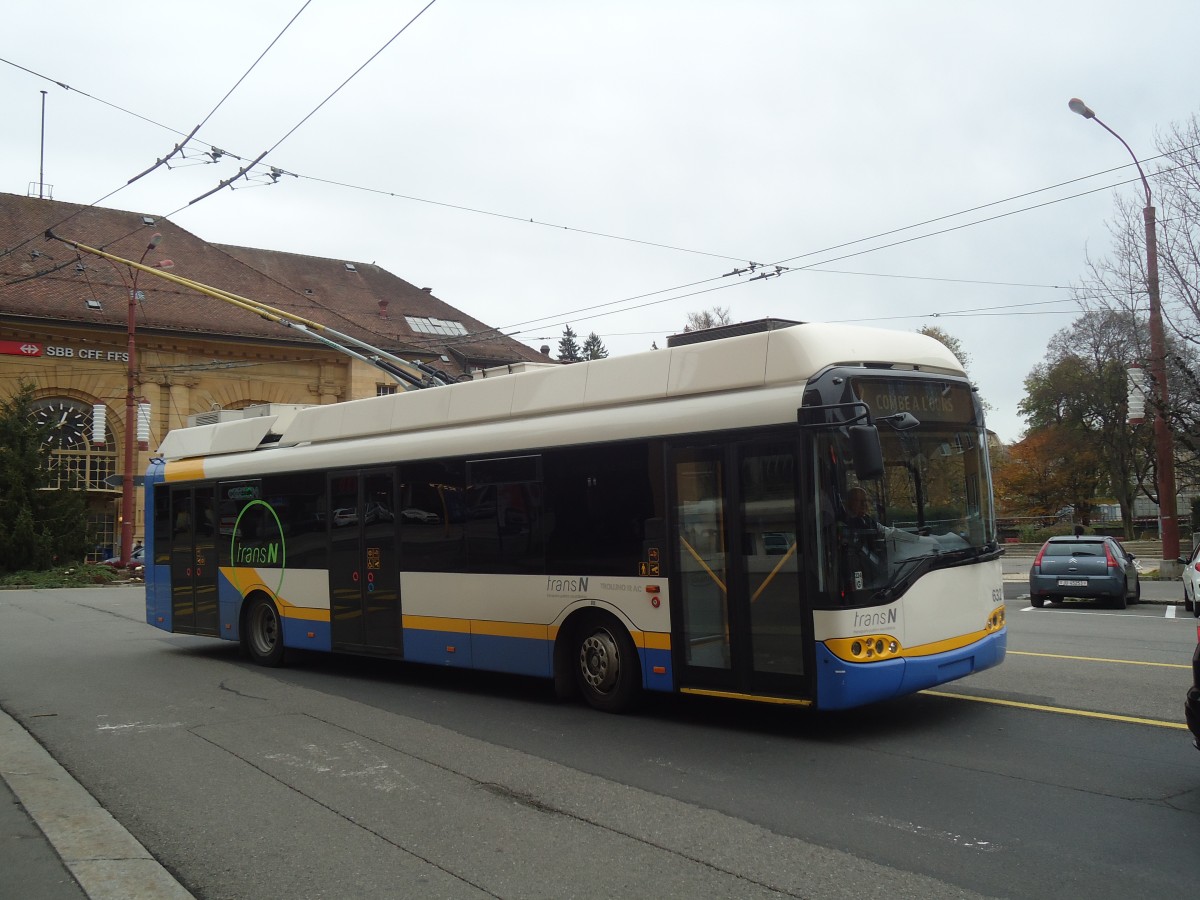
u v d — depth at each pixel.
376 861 5.25
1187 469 38.69
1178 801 5.78
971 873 4.79
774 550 7.48
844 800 6.03
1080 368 56.00
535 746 7.71
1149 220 22.61
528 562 9.31
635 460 8.49
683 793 6.31
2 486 32.12
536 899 4.66
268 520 12.57
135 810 6.29
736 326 8.65
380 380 45.44
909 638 7.42
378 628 10.86
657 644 8.25
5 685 11.15
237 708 9.62
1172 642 12.53
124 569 31.58
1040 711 8.20
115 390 40.22
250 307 15.11
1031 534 50.22
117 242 42.94
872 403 7.57
